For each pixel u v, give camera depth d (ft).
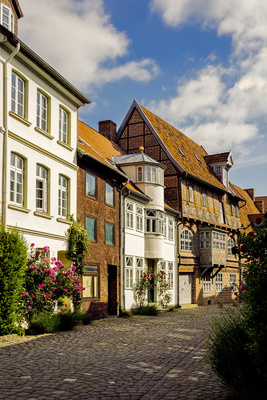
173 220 98.02
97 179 65.92
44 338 40.01
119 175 71.61
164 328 51.85
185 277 102.73
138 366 28.89
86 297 60.70
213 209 118.93
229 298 123.95
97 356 32.07
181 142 123.03
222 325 23.40
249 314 20.01
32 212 48.32
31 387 22.41
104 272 66.54
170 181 102.53
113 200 71.77
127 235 76.38
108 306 71.00
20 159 47.24
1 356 30.58
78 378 24.75
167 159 103.35
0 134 43.01
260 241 21.15
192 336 44.60
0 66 43.83
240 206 151.84
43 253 46.29
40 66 50.44
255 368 20.63
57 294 46.24
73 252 55.88
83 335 43.29
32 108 49.67
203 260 108.27
